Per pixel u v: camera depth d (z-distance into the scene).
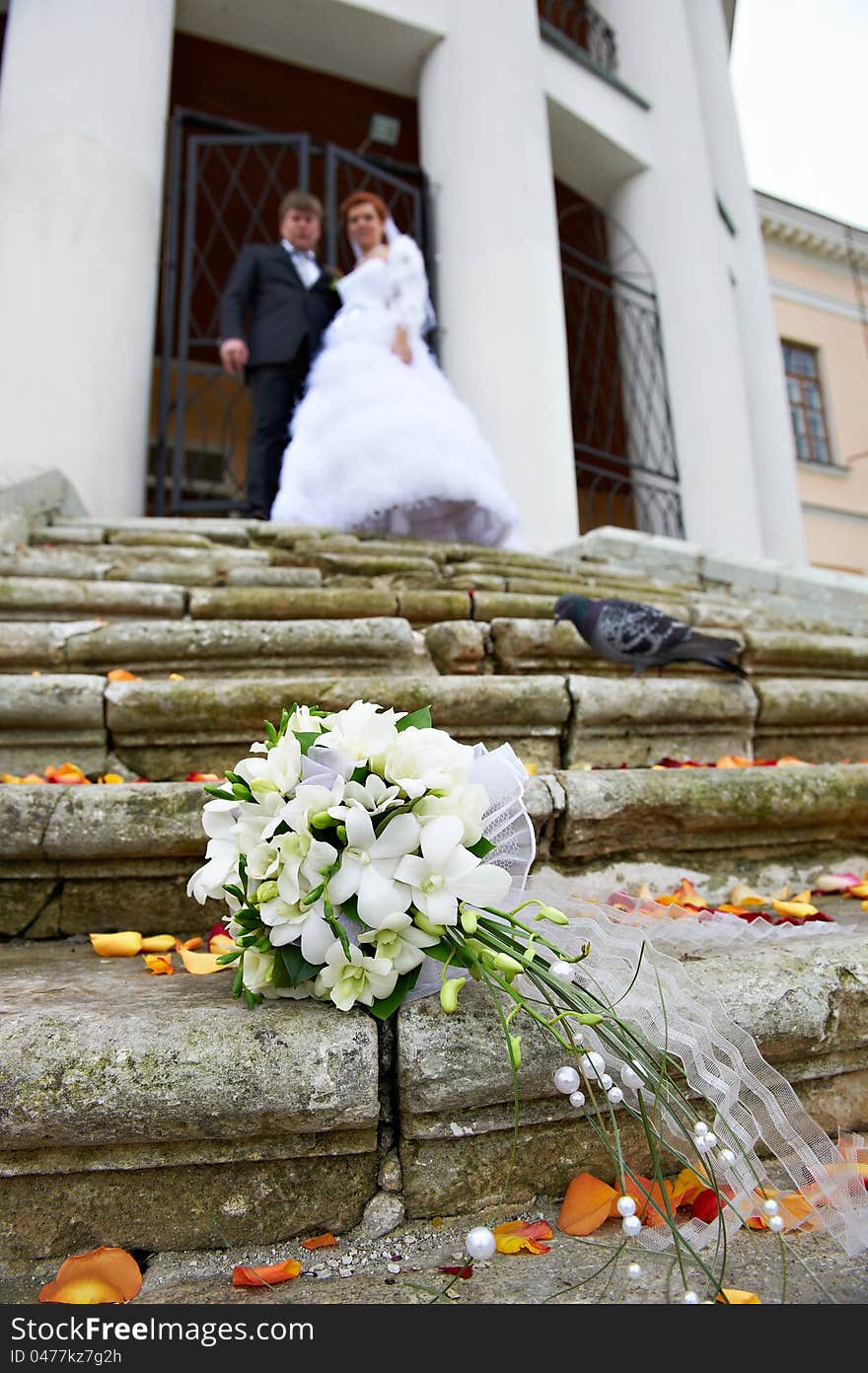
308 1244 0.95
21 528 3.77
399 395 4.39
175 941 1.47
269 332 5.12
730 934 1.30
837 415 14.48
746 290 10.24
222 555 3.69
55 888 1.57
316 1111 0.94
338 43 7.45
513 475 6.22
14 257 5.16
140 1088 0.92
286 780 1.03
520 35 7.17
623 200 8.93
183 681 2.08
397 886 0.99
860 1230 0.90
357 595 3.05
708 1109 1.06
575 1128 1.04
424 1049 0.98
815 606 4.94
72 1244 0.94
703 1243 0.93
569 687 2.24
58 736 2.04
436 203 7.07
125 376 5.23
